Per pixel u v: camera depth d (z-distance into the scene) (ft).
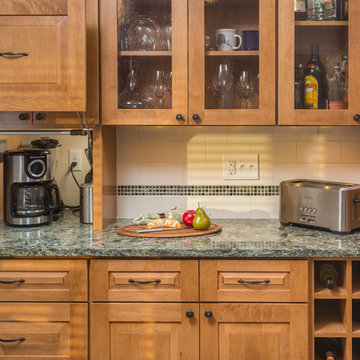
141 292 5.52
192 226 6.61
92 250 5.44
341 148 7.38
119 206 7.52
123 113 6.31
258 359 5.53
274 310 5.48
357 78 6.27
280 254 5.40
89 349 5.61
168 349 5.55
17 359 5.62
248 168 7.42
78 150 7.77
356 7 6.25
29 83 5.82
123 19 6.35
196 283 5.51
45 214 6.81
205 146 7.43
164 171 7.46
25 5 5.75
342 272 5.73
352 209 6.06
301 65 6.31
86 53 6.20
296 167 7.43
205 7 6.28
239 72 6.30
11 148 7.50
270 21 6.24
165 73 6.32
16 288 5.56
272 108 6.29
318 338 6.28
